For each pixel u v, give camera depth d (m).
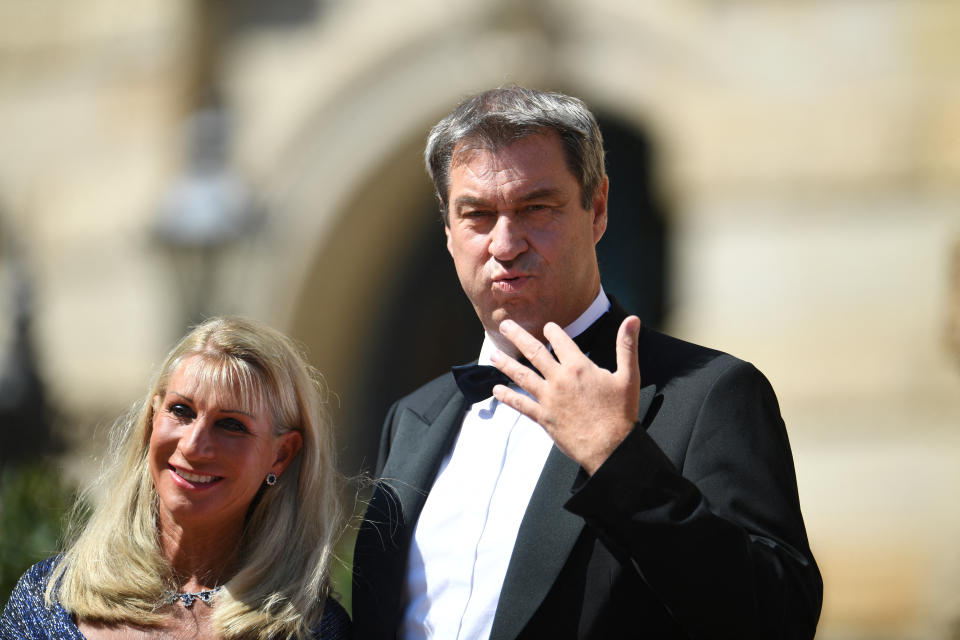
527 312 8.38
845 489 21.06
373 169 26.31
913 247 21.28
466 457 8.71
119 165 27.59
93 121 27.92
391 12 26.05
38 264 27.88
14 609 8.86
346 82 26.33
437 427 9.12
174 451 8.82
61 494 12.92
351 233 26.80
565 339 7.44
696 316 22.42
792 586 7.32
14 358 23.33
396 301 28.33
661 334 8.77
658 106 23.34
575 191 8.32
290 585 8.89
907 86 21.48
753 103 22.56
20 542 12.48
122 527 9.09
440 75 25.50
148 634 8.59
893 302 21.30
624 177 27.73
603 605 7.64
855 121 21.80
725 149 22.66
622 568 7.65
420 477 8.84
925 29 21.41
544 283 8.27
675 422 7.96
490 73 24.83
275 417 9.14
